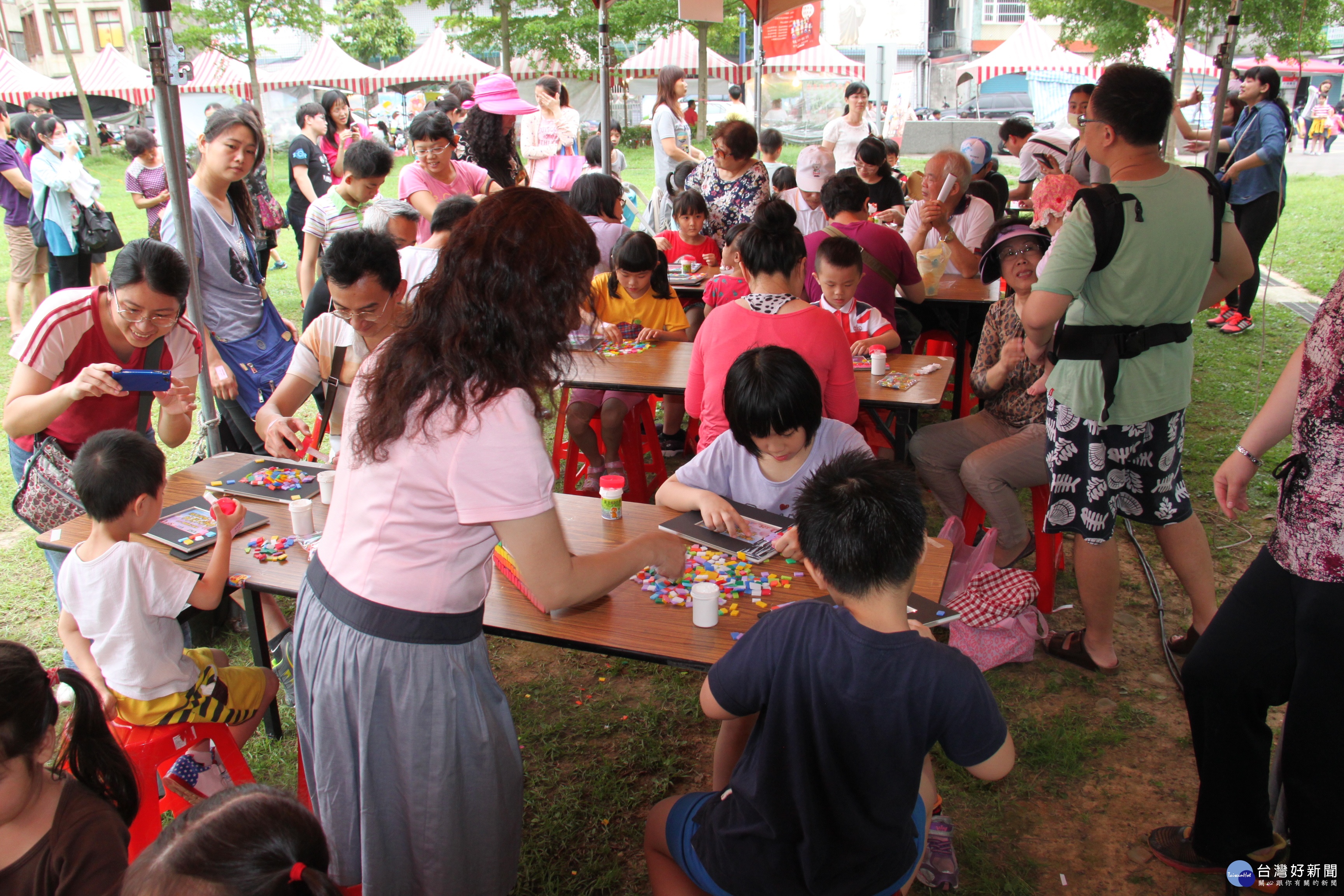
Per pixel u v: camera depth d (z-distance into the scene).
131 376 2.64
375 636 1.69
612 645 2.12
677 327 5.02
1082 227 2.77
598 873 2.54
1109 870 2.53
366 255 2.61
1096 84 2.84
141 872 1.26
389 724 1.72
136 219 13.93
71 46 32.91
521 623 2.22
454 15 26.25
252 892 1.23
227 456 3.29
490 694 1.82
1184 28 6.64
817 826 1.60
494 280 1.58
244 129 3.62
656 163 8.64
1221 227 2.93
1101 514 3.08
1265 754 2.20
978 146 7.69
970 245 5.95
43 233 7.26
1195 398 6.02
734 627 2.20
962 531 3.56
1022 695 3.27
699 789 2.85
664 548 2.07
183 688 2.30
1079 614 3.77
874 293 4.70
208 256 3.68
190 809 1.35
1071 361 2.96
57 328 2.70
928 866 2.46
